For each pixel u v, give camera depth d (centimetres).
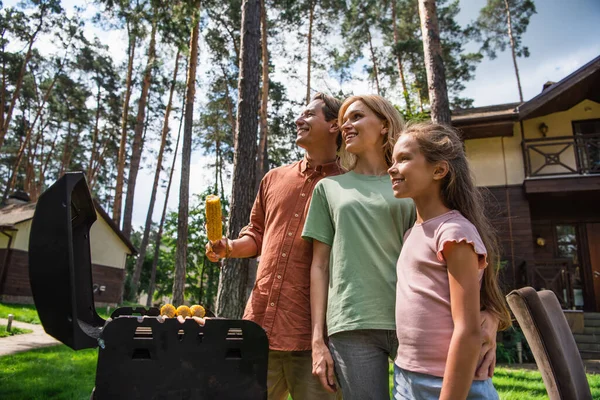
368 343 141
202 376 121
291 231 178
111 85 2605
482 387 119
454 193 132
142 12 1174
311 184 185
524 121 1052
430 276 122
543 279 926
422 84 1853
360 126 167
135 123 2023
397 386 127
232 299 575
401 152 133
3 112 2378
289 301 169
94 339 126
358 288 144
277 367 170
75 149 3123
